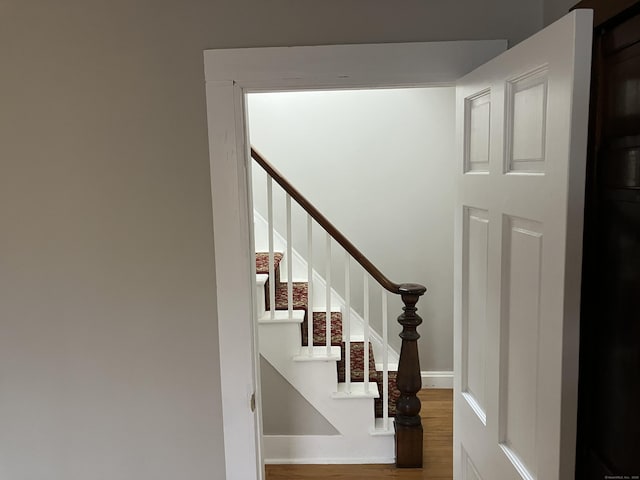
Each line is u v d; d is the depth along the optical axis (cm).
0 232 170
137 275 169
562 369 94
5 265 172
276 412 286
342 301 365
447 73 152
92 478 182
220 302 167
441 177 359
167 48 157
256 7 153
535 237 106
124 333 172
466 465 155
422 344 376
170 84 158
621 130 99
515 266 116
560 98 92
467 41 150
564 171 91
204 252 166
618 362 102
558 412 96
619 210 100
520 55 108
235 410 172
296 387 282
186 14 155
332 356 279
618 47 100
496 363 127
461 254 153
